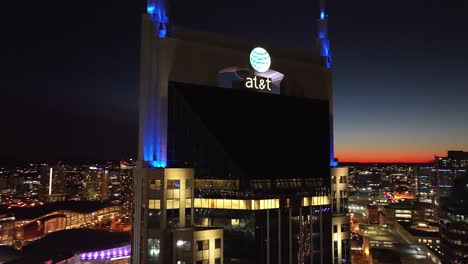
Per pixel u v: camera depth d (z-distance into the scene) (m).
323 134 115.25
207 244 85.56
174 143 93.88
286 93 113.12
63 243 180.25
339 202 117.88
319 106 116.19
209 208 94.25
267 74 114.00
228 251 92.06
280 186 99.62
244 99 103.75
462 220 189.00
